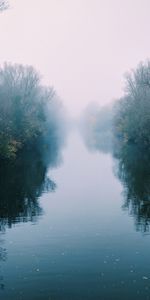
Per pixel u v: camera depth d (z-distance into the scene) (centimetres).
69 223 2358
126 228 2239
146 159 5512
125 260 1762
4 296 1440
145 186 3475
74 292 1463
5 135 5103
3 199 3014
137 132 6744
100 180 3859
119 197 3056
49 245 1966
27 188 3441
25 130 6388
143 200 2934
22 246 1952
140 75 6781
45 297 1434
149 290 1474
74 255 1823
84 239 2050
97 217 2483
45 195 3156
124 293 1450
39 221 2405
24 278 1584
